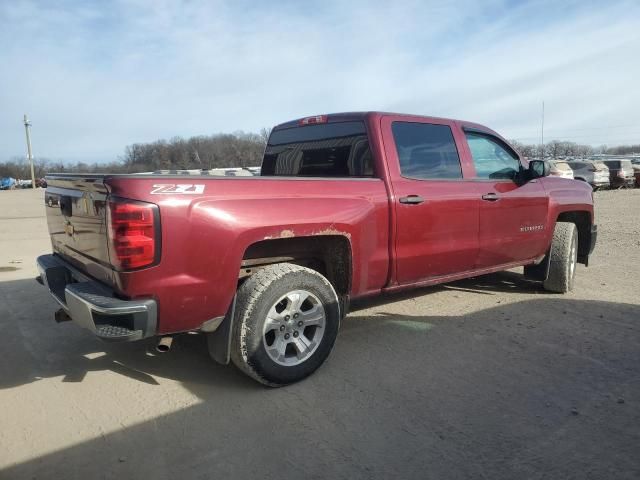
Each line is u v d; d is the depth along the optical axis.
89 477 2.60
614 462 2.70
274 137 5.48
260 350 3.41
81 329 4.84
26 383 3.69
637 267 7.56
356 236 3.92
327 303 3.72
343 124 4.61
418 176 4.47
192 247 3.12
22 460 2.75
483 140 5.22
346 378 3.71
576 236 6.09
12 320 5.13
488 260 5.12
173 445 2.88
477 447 2.83
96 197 3.19
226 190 3.29
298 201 3.60
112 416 3.21
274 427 3.05
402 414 3.19
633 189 29.14
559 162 26.45
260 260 3.76
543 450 2.80
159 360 4.09
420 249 4.43
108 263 3.13
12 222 16.06
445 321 4.96
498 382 3.62
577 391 3.48
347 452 2.79
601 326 4.79
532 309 5.34
